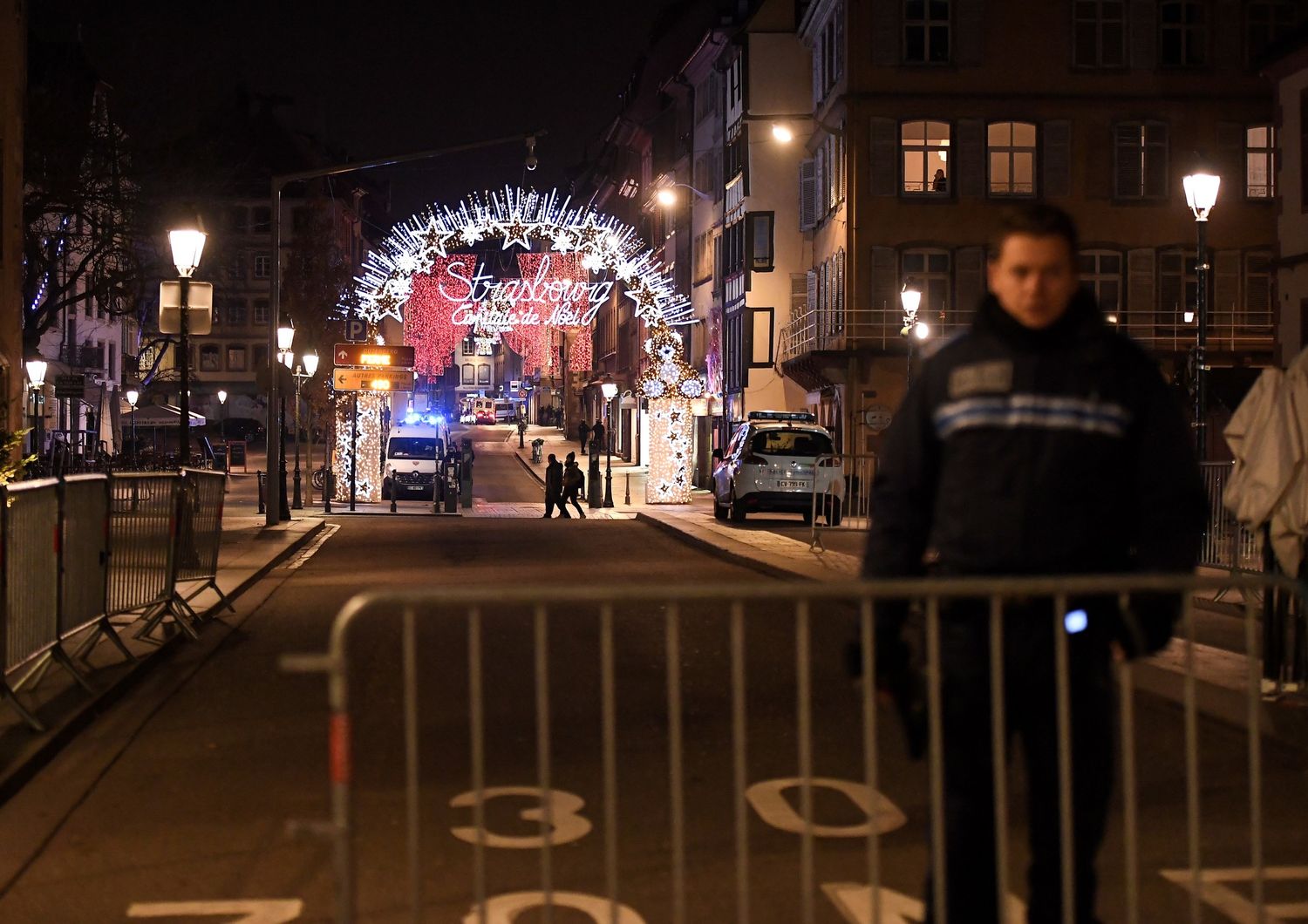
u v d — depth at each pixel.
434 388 103.44
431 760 8.40
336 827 4.07
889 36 43.22
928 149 43.41
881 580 4.40
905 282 43.22
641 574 21.50
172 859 6.48
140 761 8.51
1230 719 9.18
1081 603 4.39
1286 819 7.06
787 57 51.00
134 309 43.81
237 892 5.98
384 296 40.97
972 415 4.44
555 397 123.00
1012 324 4.46
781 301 50.91
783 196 50.94
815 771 8.08
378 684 11.01
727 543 25.92
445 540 28.86
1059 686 4.32
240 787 7.83
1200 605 15.69
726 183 55.06
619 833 6.81
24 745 8.40
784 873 6.16
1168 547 4.42
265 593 18.28
